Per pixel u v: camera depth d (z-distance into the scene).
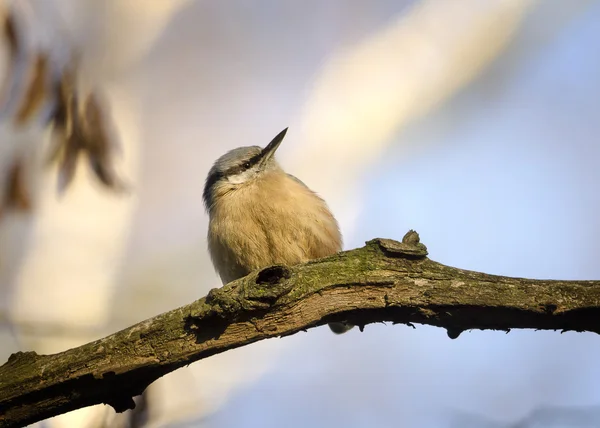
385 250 6.73
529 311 6.36
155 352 6.43
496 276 6.58
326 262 6.71
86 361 6.38
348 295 6.61
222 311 6.39
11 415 6.39
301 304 6.55
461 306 6.45
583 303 6.29
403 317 6.66
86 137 9.99
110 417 10.51
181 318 6.49
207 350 6.50
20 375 6.37
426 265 6.70
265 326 6.54
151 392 10.62
